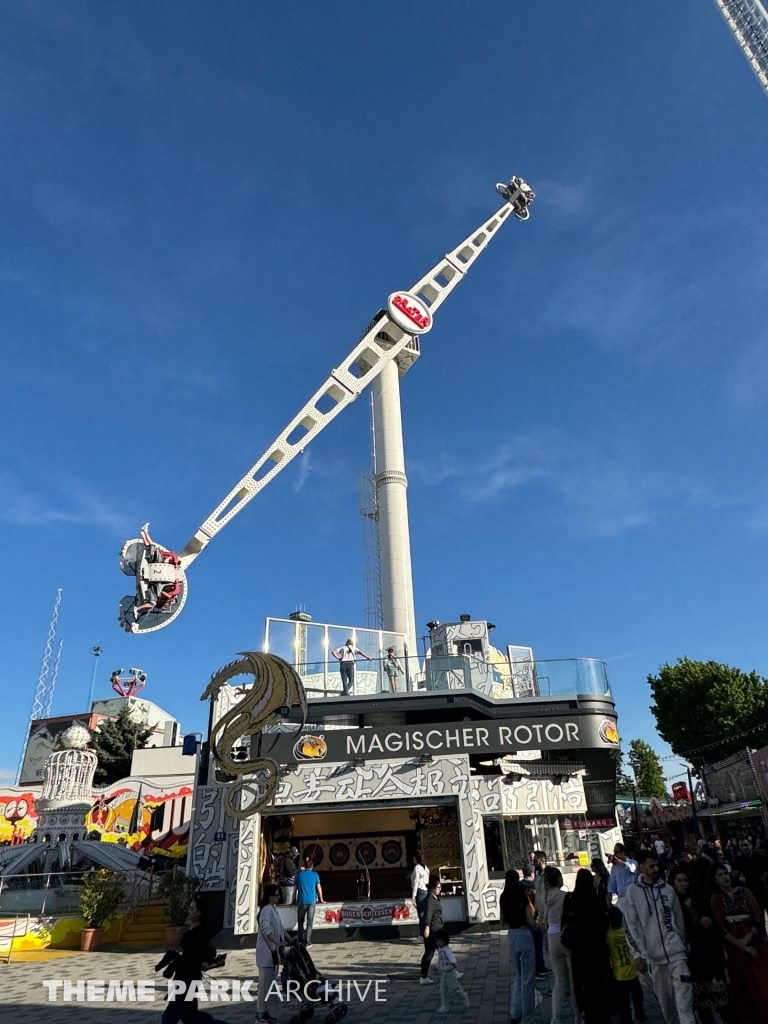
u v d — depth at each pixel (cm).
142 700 6138
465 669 2197
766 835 2708
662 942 702
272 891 1007
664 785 7581
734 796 3084
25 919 1931
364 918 1731
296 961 962
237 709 988
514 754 2314
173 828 2969
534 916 874
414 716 2247
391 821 2208
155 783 3681
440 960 1004
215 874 2041
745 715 4300
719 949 701
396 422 3506
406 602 3142
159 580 2653
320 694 2134
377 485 3409
